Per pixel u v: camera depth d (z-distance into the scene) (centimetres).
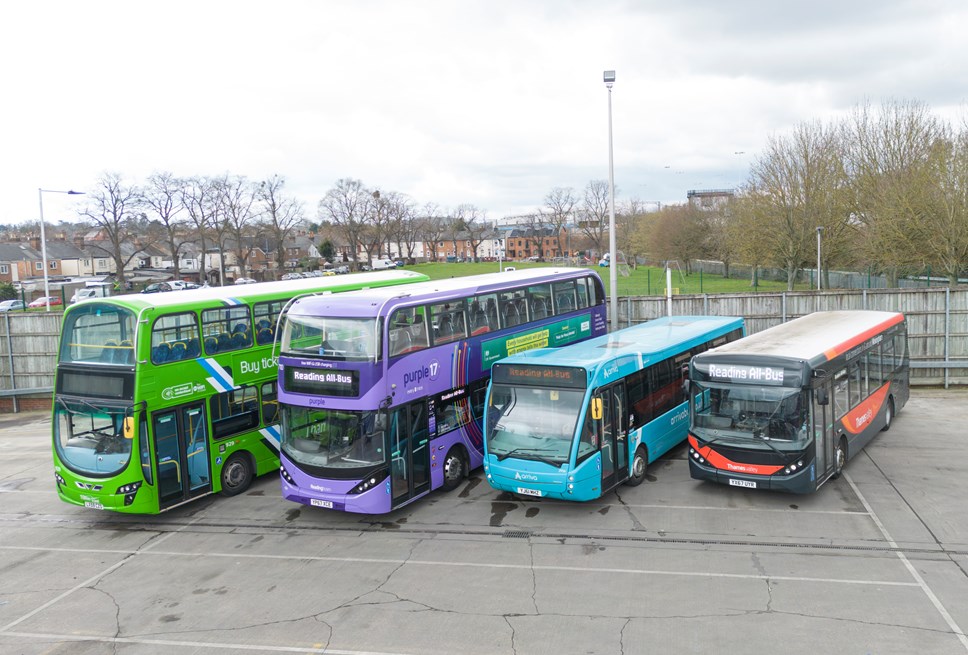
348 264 10225
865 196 4100
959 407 2119
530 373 1373
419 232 11931
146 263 9956
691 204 7575
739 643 891
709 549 1188
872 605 976
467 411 1594
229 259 10312
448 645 920
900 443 1744
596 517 1361
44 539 1428
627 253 9094
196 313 1503
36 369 2980
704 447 1388
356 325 1341
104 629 1030
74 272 9188
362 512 1327
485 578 1119
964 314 2389
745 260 5112
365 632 968
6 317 2966
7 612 1105
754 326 2514
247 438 1623
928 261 3359
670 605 999
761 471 1329
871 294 2442
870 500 1377
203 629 1010
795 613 962
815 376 1318
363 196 9206
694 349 1811
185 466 1480
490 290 1669
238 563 1244
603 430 1387
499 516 1395
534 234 11875
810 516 1312
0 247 8862
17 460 2081
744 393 1353
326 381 1355
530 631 945
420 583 1115
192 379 1492
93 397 1420
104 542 1391
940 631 903
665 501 1429
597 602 1018
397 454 1375
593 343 1658
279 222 7969
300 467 1376
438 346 1494
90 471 1414
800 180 4569
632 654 876
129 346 1398
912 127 3869
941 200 3170
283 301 1706
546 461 1318
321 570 1190
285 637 970
